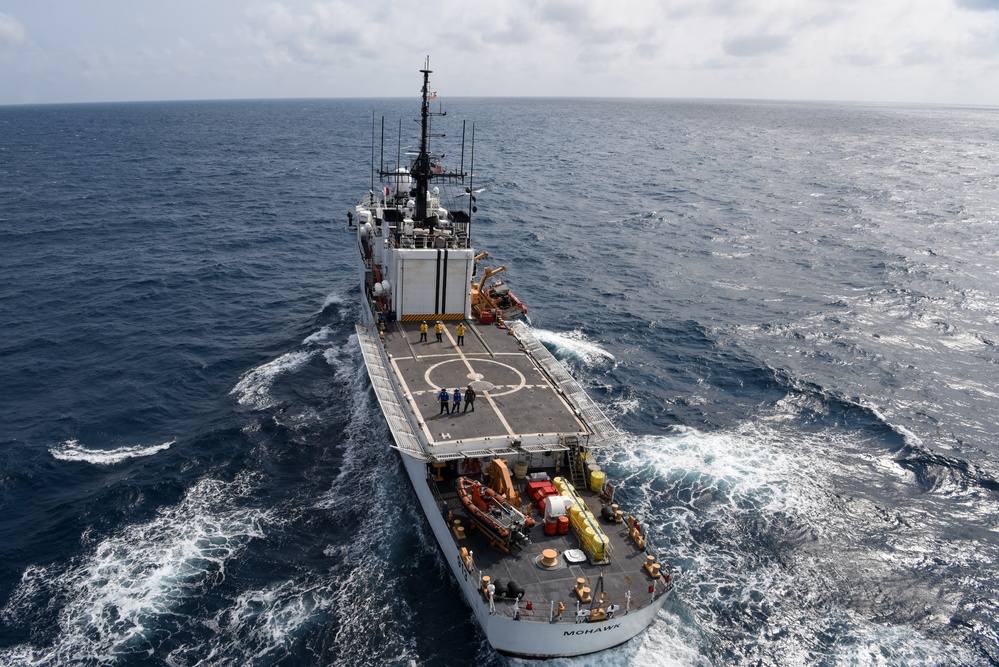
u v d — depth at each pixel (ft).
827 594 115.65
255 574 115.65
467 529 111.65
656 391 183.93
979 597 115.55
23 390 180.55
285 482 141.08
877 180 583.99
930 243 349.00
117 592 111.34
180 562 118.11
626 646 102.99
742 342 217.36
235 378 187.52
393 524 128.16
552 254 315.78
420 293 174.60
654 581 101.91
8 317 228.84
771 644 105.09
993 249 337.31
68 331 218.38
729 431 164.96
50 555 119.96
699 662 101.09
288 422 163.02
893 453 157.07
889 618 110.93
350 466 146.41
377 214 209.97
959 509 138.41
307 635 103.71
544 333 220.23
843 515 135.54
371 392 176.65
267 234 345.51
